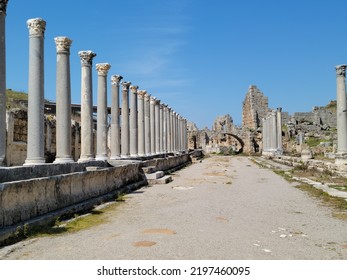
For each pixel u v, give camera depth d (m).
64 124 15.82
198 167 44.66
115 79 26.05
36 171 12.68
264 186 22.91
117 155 25.75
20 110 24.23
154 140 41.06
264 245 9.20
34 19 13.71
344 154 27.31
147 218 12.61
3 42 11.45
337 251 8.73
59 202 12.58
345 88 27.95
